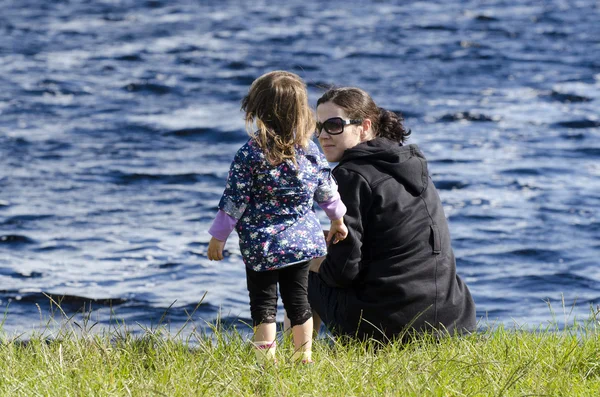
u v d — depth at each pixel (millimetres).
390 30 98062
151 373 17047
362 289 20609
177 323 26062
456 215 39406
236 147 53719
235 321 26219
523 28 98812
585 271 31547
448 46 88938
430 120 60219
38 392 15547
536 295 28906
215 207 41125
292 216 17828
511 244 35062
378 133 21562
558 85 71062
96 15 106812
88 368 16734
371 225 20484
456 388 16047
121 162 49156
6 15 105188
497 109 63156
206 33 96062
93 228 37188
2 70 75500
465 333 20562
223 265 32500
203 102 65938
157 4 116250
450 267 21000
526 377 16625
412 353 18484
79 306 27781
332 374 16891
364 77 74812
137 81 72625
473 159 49781
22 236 35594
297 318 18172
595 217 38750
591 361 17719
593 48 86938
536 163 48625
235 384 16062
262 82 17891
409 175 20828
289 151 17672
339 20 104750
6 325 25328
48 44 88375
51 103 64625
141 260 32969
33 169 47188
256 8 113875
